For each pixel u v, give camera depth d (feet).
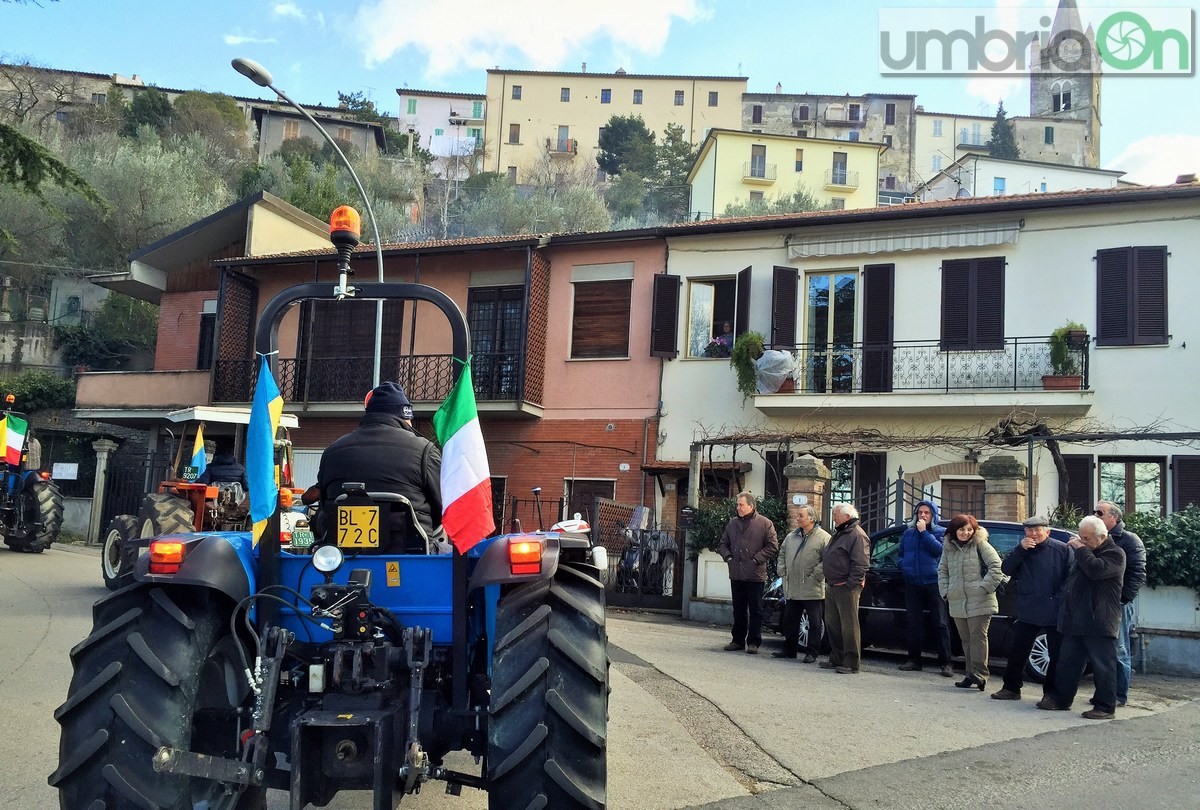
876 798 18.43
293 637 12.65
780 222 61.57
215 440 45.39
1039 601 28.86
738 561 38.11
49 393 100.17
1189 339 53.16
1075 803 18.33
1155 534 37.88
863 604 37.99
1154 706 29.48
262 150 215.72
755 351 60.34
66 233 125.08
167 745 11.70
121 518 43.80
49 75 185.47
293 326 76.23
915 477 57.88
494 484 68.33
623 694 27.66
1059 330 53.93
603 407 66.18
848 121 283.79
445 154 281.95
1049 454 54.90
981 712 27.25
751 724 24.38
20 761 18.63
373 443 14.24
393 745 12.00
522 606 12.91
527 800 11.59
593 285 67.97
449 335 71.31
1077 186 207.21
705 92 293.64
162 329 87.15
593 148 294.46
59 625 33.32
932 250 59.21
